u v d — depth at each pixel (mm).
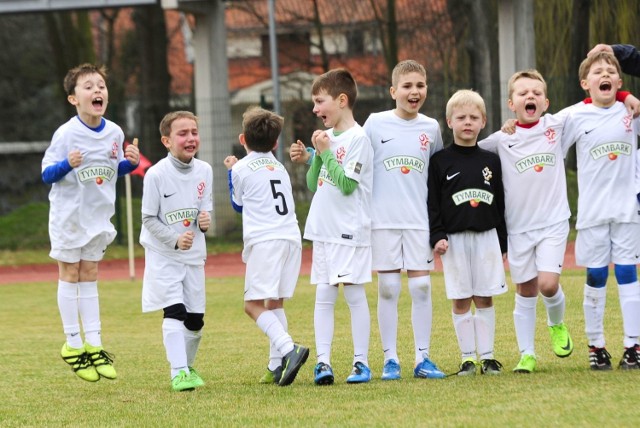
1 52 86562
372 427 11133
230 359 18062
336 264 14680
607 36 49188
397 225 14906
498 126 46938
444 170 14898
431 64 68375
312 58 83938
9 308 29484
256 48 92375
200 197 15281
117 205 49344
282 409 12570
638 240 14828
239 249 45719
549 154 14906
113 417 12719
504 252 15281
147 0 45375
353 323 14883
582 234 15094
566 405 11797
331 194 14797
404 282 30453
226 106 48156
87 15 71188
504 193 15078
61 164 15047
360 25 76250
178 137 14938
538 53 51625
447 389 13367
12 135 87438
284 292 15164
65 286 15703
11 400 14586
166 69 64000
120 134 16031
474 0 57812
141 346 20656
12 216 54375
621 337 18156
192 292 15188
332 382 14531
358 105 54469
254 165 15344
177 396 14078
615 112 14969
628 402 11828
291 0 78375
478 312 15180
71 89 15562
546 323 20547
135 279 37312
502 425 10906
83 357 15750
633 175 14914
